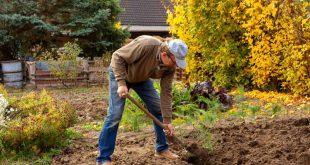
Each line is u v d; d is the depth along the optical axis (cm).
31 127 730
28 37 2220
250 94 1373
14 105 846
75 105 1302
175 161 648
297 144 686
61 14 2275
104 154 604
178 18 1619
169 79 607
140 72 588
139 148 723
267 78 1428
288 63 1338
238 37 1528
